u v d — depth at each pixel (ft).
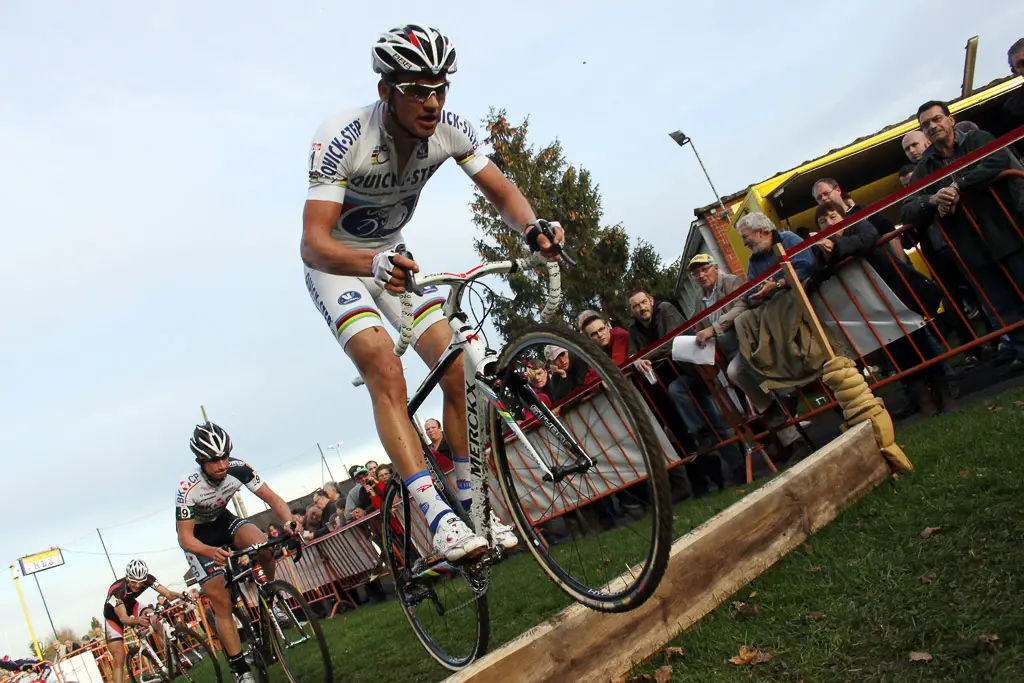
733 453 16.67
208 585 15.40
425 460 9.48
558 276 8.08
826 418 18.49
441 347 9.37
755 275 16.20
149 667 26.21
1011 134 12.58
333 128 8.66
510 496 8.46
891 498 9.91
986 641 6.16
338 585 28.25
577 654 7.97
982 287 14.29
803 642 7.37
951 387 15.34
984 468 9.51
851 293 14.11
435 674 11.91
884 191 35.88
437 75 7.98
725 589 8.86
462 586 10.19
